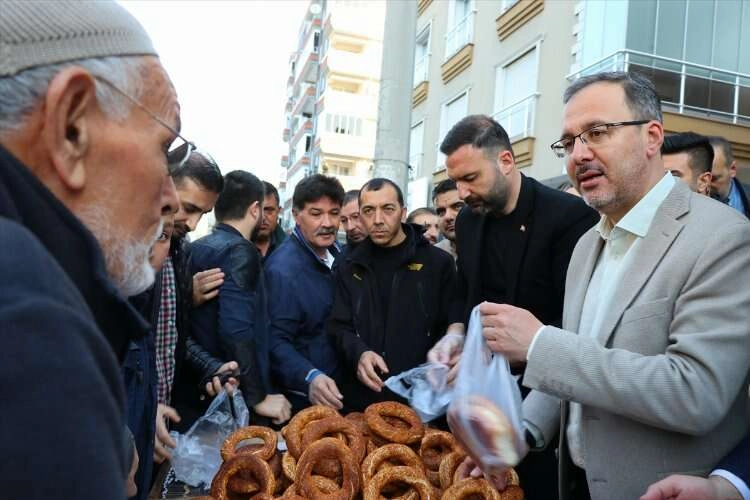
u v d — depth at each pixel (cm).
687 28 825
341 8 3161
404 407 204
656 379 123
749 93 854
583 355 131
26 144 67
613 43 820
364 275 287
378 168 462
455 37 1355
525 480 232
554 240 235
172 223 172
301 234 306
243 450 187
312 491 160
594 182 151
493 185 236
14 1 65
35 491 50
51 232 65
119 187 75
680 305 132
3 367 50
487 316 149
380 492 167
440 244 496
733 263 127
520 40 1065
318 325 292
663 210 144
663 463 136
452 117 1364
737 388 125
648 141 150
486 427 135
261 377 253
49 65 66
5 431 49
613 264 159
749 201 367
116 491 56
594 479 143
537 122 991
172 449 203
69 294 60
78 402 53
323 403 254
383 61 463
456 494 161
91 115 71
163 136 80
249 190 278
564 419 169
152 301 170
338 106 3167
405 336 277
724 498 121
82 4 70
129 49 74
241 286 246
